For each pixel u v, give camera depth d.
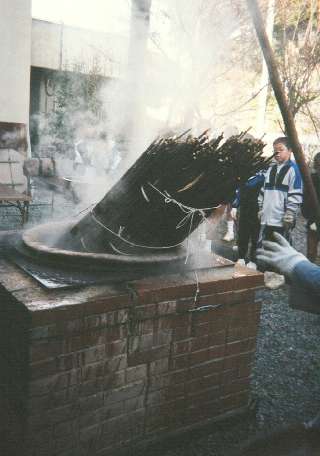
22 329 1.76
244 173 2.11
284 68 7.11
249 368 2.47
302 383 3.03
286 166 4.80
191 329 2.18
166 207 2.09
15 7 8.04
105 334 1.92
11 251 2.28
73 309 1.78
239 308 2.32
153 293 1.99
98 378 1.95
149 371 2.10
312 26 7.50
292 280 1.62
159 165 2.03
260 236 5.01
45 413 1.85
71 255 2.04
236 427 2.46
